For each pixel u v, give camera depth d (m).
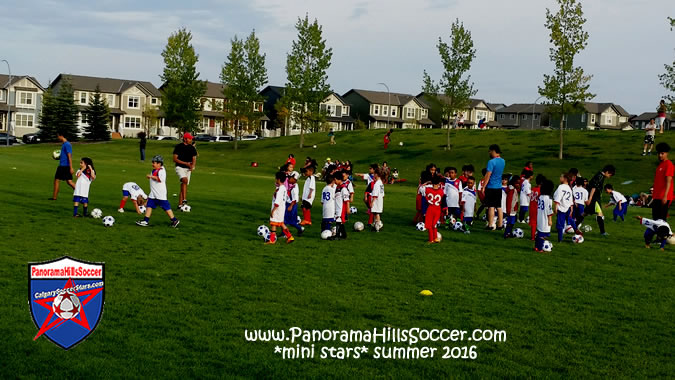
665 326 8.27
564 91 45.94
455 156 51.91
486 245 14.69
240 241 13.55
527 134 59.47
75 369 6.03
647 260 13.37
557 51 46.53
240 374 6.16
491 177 17.34
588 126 116.81
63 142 18.78
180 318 7.69
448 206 17.78
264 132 108.31
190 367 6.22
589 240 16.42
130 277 9.52
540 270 11.75
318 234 15.32
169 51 72.00
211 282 9.51
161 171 14.79
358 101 120.12
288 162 15.08
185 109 72.62
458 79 54.88
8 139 74.00
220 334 7.21
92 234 13.23
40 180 24.92
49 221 14.64
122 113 98.62
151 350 6.60
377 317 8.19
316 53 62.78
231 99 66.62
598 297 9.70
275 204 13.48
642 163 43.50
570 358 6.95
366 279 10.26
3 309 7.54
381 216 20.02
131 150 65.00
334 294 9.16
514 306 8.96
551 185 13.89
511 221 16.02
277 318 7.93
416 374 6.40
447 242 14.87
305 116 63.22
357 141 64.44
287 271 10.59
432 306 8.77
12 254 10.59
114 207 18.05
